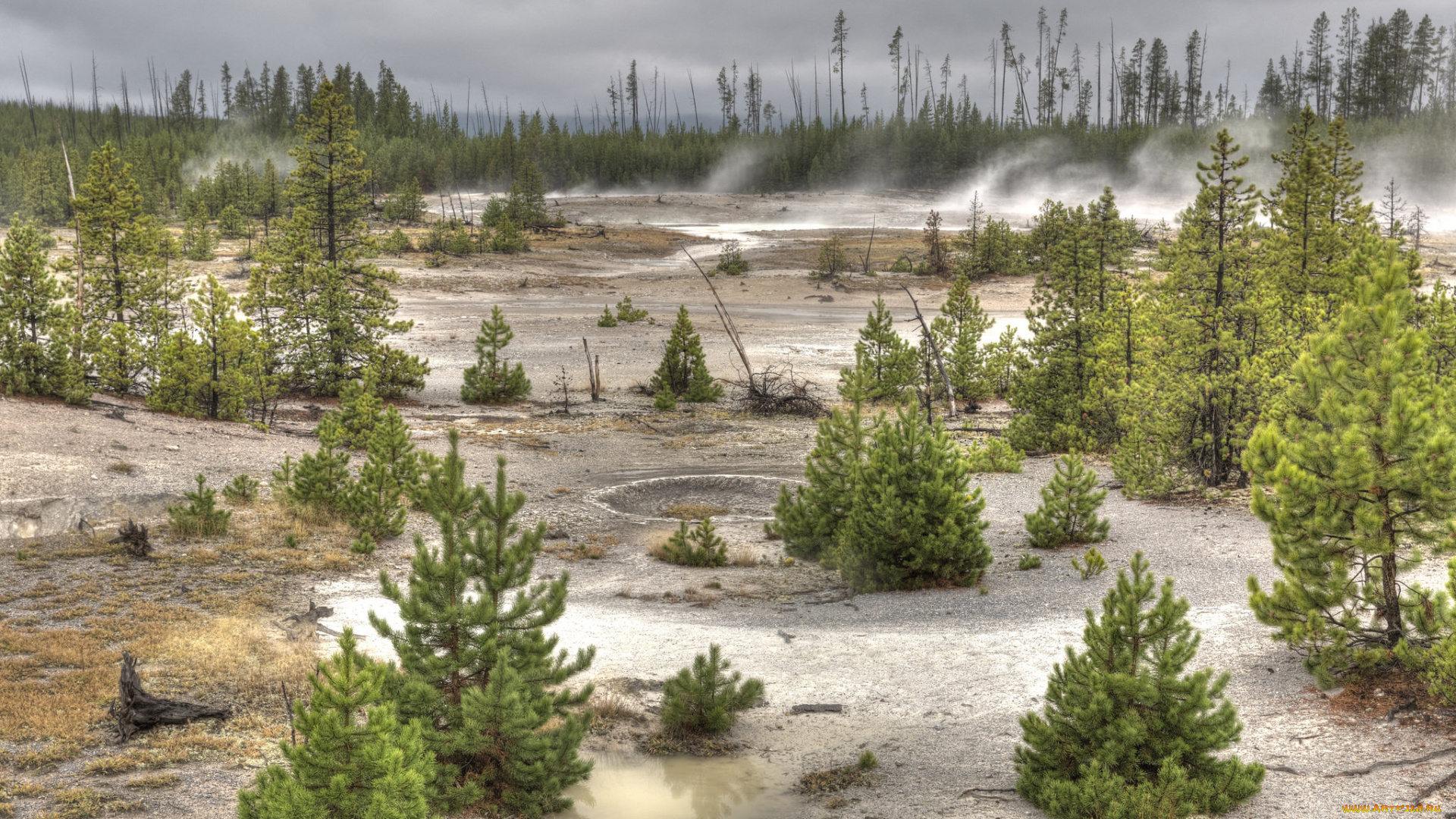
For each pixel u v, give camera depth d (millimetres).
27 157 115062
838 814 8609
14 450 21797
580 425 36281
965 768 9430
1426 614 9914
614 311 70875
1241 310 23359
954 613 14883
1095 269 31812
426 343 55000
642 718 11188
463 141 183750
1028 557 17750
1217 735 8070
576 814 8836
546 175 174875
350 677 6840
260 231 109500
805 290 82062
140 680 10719
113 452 23547
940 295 78250
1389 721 8961
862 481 17156
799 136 188250
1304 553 10078
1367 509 9609
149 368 32938
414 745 7098
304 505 21375
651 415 38844
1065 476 18891
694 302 77062
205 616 14039
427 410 38094
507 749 8695
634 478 28188
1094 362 30516
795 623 15078
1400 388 9367
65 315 29031
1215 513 20062
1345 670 10094
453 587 9039
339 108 40938
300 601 15406
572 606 16312
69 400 28047
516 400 41094
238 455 26031
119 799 8320
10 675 11242
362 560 18391
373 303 41031
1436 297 20109
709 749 10344
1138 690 8172
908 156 175125
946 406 40656
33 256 27859
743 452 32250
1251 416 22359
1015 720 10523
